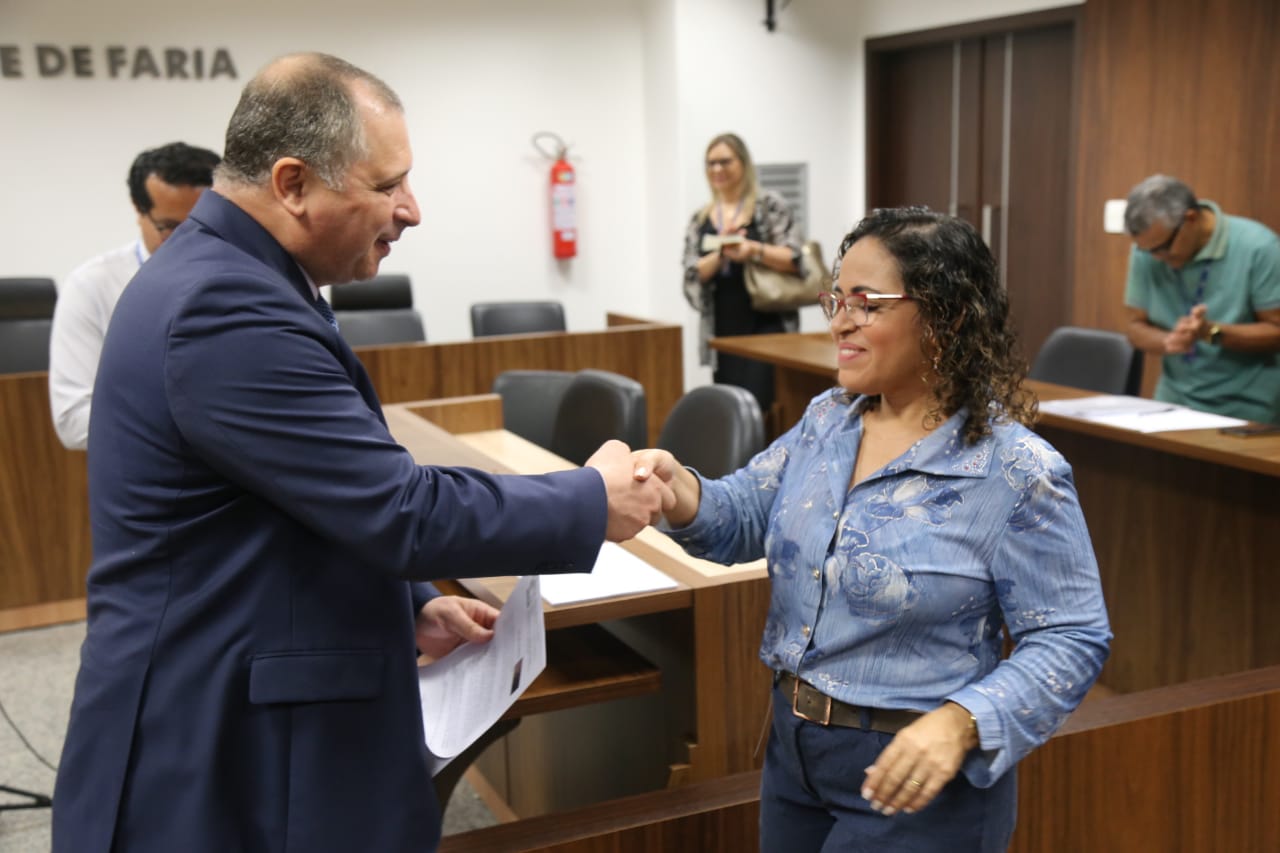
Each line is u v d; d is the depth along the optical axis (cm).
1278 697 178
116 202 583
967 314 110
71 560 384
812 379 433
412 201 118
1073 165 532
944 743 101
